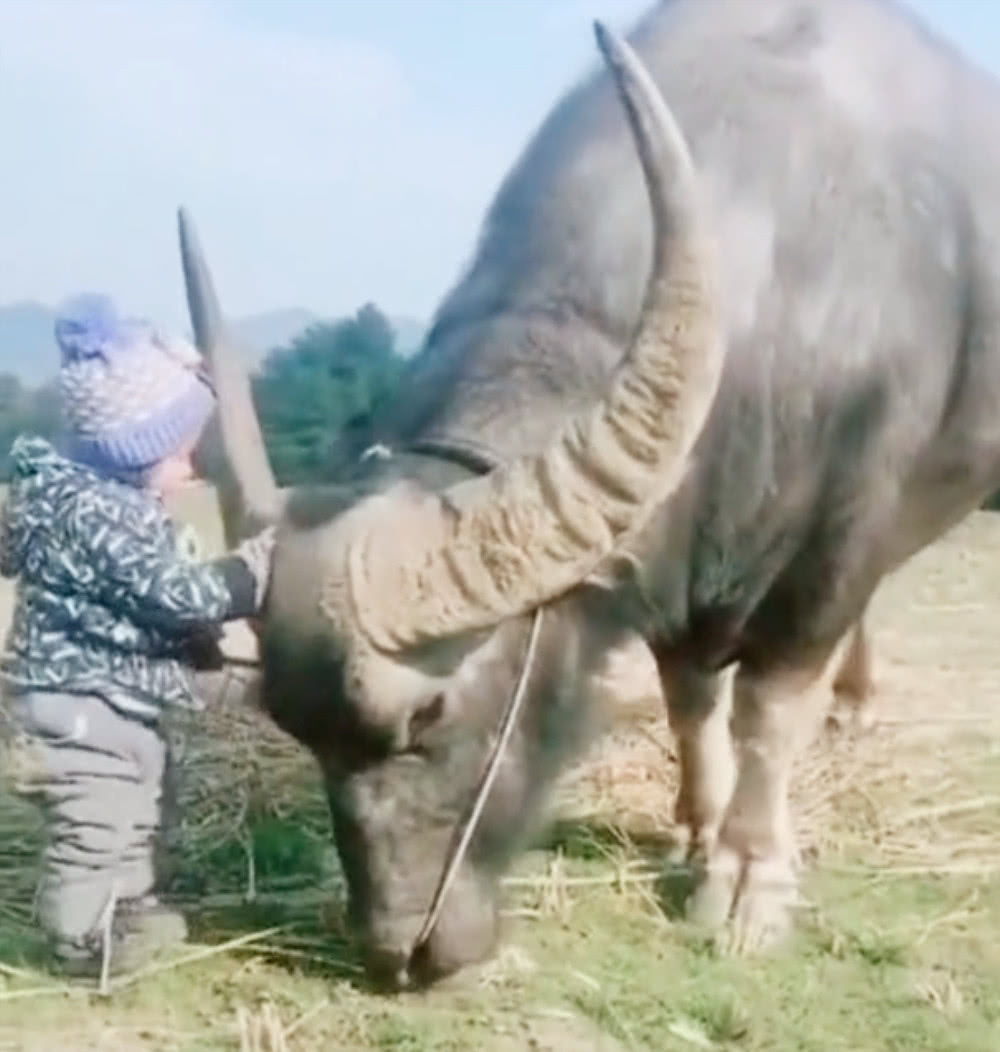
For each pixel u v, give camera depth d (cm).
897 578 573
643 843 308
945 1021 244
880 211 265
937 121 280
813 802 334
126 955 255
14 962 257
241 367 234
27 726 248
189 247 235
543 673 232
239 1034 237
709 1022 242
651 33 278
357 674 212
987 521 672
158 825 258
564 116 266
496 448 227
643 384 209
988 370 282
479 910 234
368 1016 241
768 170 259
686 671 287
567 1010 245
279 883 290
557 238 246
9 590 529
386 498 217
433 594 212
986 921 280
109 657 246
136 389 238
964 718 397
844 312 260
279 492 225
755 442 255
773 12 278
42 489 242
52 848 252
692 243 204
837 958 266
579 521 211
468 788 228
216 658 242
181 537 251
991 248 281
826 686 286
